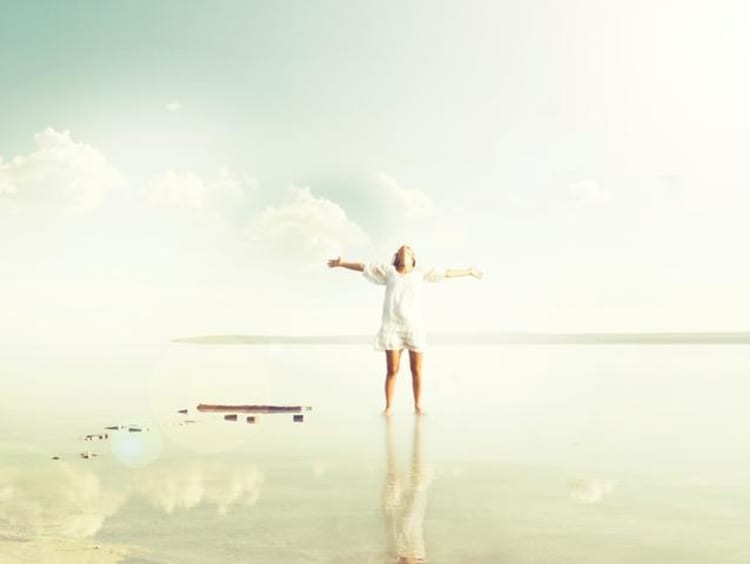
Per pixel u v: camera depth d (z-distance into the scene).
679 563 1.63
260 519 2.00
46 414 4.40
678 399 5.24
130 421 4.11
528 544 1.77
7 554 1.69
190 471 2.69
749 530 1.90
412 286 4.71
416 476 2.61
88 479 2.54
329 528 1.91
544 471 2.70
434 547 1.75
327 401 5.28
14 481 2.51
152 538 1.82
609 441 3.42
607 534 1.86
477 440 3.45
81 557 1.67
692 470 2.71
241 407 4.77
